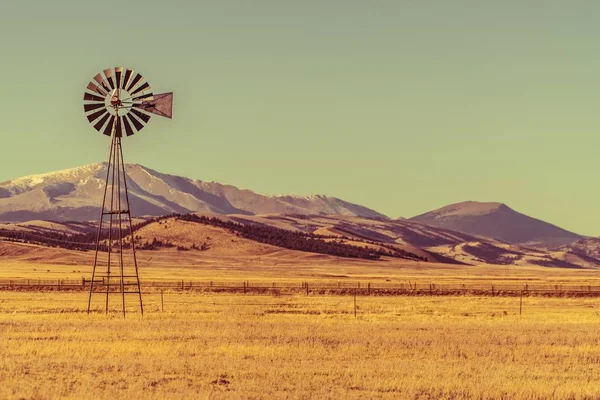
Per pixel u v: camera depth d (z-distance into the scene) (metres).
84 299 109.06
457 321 82.00
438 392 43.84
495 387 45.00
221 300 110.06
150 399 40.44
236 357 54.31
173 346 58.56
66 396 40.94
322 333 68.12
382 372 49.09
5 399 39.94
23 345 57.88
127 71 88.81
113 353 55.25
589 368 52.22
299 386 44.84
